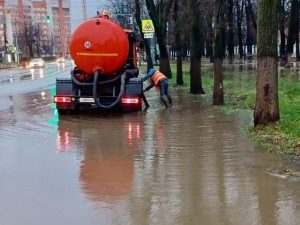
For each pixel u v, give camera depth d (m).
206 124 12.81
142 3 35.97
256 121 11.48
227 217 5.71
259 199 6.34
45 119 14.59
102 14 16.44
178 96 21.06
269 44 11.06
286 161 8.38
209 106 16.97
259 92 11.35
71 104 15.47
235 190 6.77
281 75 31.98
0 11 114.44
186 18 23.48
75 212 6.02
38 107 17.84
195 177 7.51
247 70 42.75
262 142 9.99
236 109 15.84
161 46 31.44
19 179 7.65
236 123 12.81
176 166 8.27
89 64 15.34
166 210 6.01
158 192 6.78
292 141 9.78
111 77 15.69
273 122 11.33
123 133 11.83
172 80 31.20
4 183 7.42
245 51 86.00
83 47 15.30
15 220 5.78
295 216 5.69
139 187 7.06
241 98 19.09
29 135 11.78
